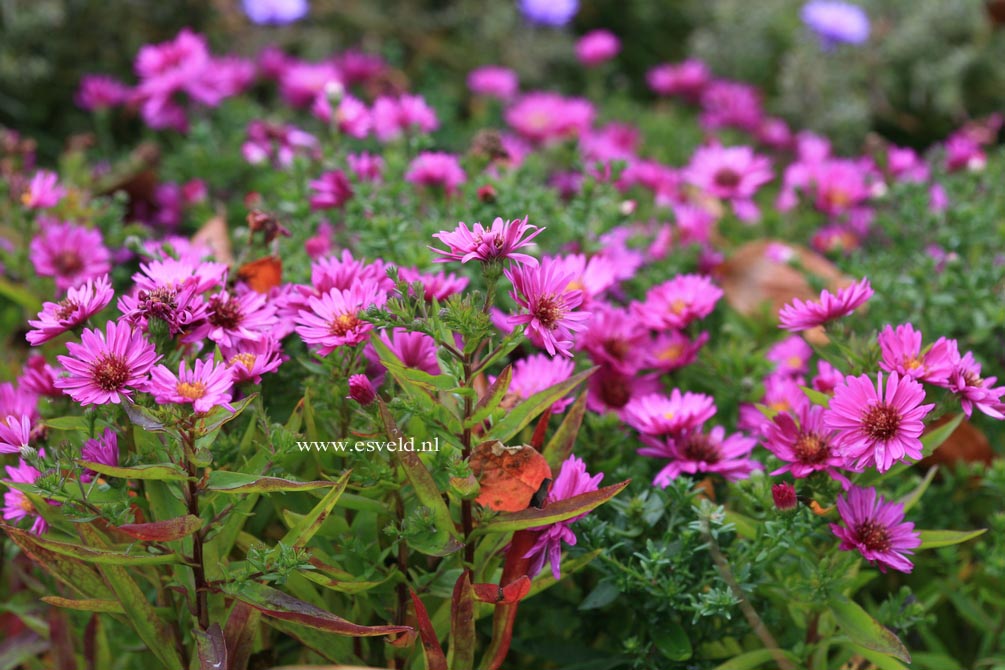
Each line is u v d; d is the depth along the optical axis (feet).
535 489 2.66
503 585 2.72
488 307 2.65
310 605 2.64
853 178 3.85
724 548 2.83
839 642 2.81
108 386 2.64
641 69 6.72
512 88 5.47
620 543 2.80
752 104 5.25
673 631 2.81
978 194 3.77
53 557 2.74
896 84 5.93
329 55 5.83
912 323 3.29
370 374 2.86
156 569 2.77
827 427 2.78
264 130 3.74
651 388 3.08
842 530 2.75
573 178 4.13
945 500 3.12
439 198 3.52
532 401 2.69
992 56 5.88
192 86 4.01
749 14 6.23
